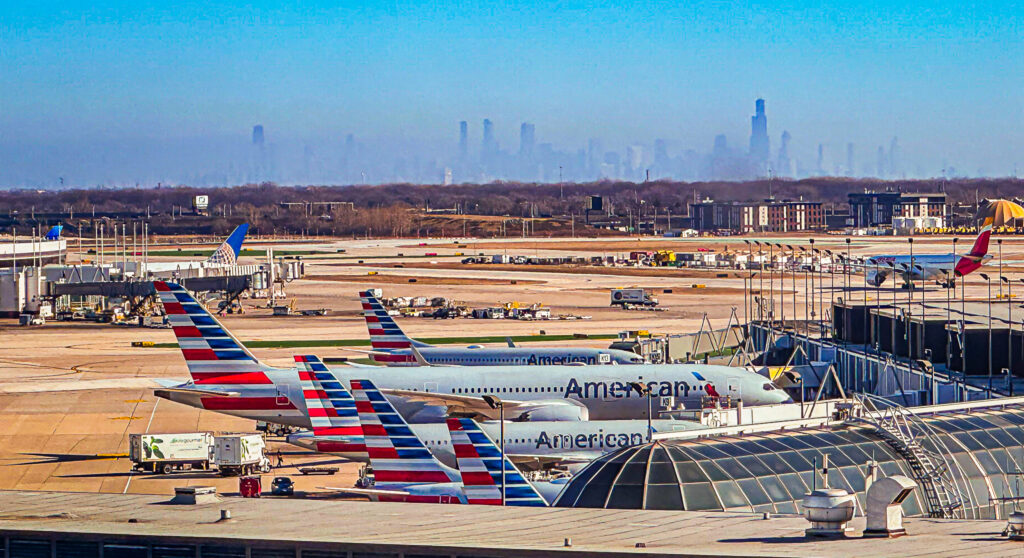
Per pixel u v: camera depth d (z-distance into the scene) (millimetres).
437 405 140125
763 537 54250
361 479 116062
